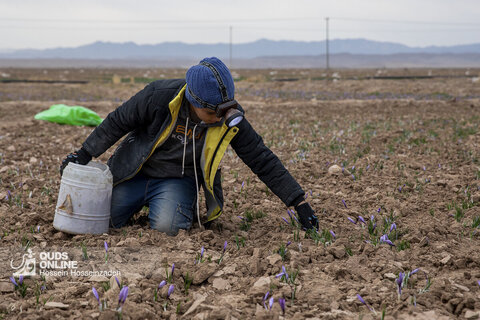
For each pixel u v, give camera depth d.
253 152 3.95
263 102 20.55
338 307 2.85
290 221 4.59
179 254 3.58
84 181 3.87
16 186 5.77
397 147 8.73
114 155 4.20
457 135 9.95
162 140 3.87
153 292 2.96
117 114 3.91
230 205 5.15
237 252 3.71
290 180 4.01
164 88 3.80
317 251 3.64
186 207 4.08
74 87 30.20
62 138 10.09
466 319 2.71
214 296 3.01
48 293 2.97
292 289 3.04
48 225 4.23
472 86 28.30
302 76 55.38
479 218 4.39
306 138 9.95
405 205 5.04
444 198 5.39
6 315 2.68
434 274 3.34
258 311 2.73
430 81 33.50
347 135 10.27
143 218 4.62
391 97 22.34
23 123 12.44
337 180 6.31
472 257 3.50
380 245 3.82
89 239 3.85
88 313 2.65
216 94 3.36
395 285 3.11
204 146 3.90
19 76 55.09
